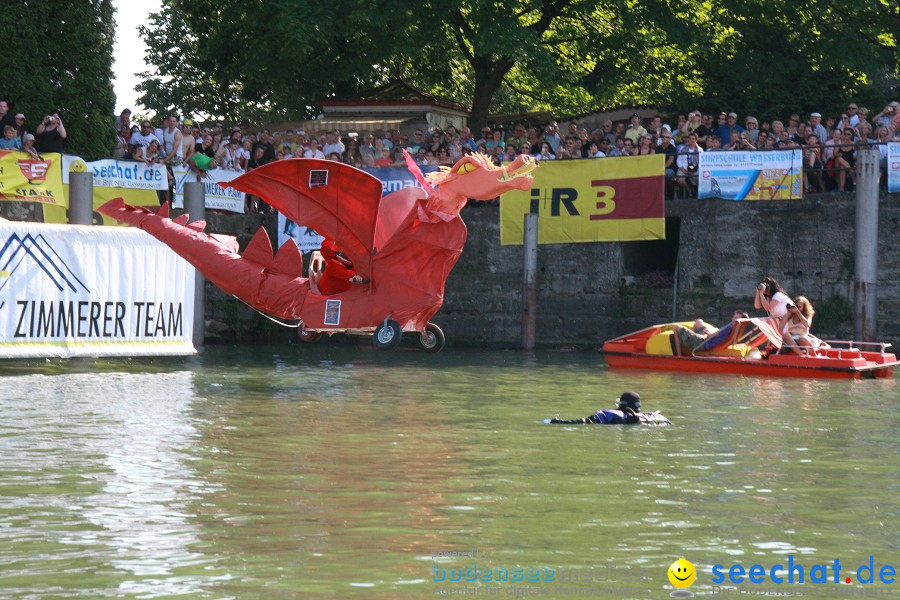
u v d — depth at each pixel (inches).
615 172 1865.2
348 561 578.6
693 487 756.6
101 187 1780.3
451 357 1726.1
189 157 1920.5
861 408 1143.6
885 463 844.0
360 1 2241.6
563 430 994.1
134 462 827.4
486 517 671.1
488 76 2576.3
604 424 1029.2
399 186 1932.8
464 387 1314.0
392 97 2721.5
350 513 677.9
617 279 1919.3
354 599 520.1
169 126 1910.7
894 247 1755.7
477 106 2593.5
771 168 1782.7
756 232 1839.3
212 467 812.6
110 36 2086.6
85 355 1494.8
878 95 2377.0
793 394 1256.2
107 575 550.9
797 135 1872.5
